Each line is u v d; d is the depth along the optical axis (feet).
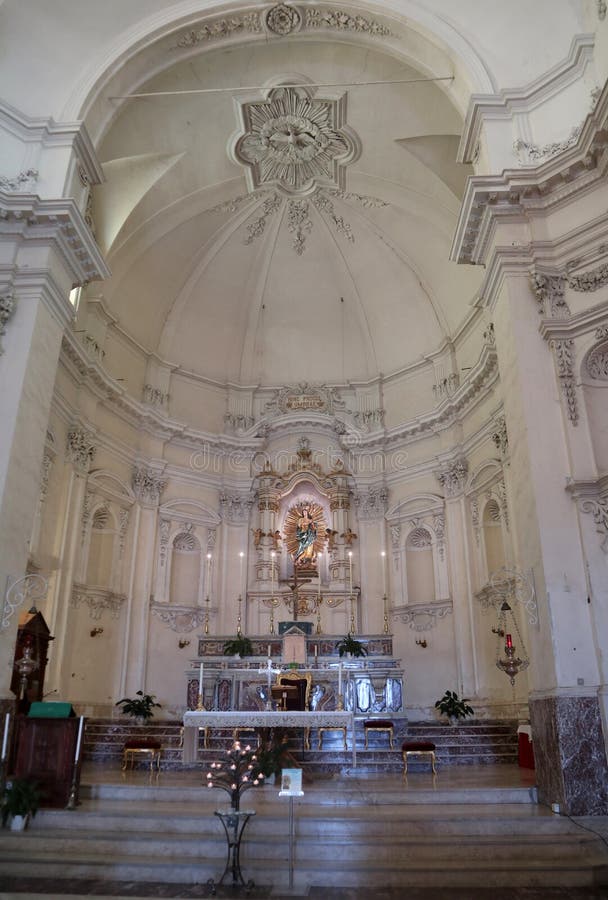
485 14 35.58
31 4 34.86
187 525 55.21
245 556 56.95
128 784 27.84
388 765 32.96
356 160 48.67
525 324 29.81
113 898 18.47
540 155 31.99
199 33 37.96
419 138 44.78
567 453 27.55
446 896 19.07
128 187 46.78
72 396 45.44
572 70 32.42
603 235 29.17
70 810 24.13
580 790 23.54
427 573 53.83
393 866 20.71
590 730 24.13
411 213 51.13
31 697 36.78
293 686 32.71
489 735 38.29
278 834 22.66
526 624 27.89
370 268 58.03
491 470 46.52
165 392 56.65
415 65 37.99
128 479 52.11
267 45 39.91
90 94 35.12
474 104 33.37
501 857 21.33
